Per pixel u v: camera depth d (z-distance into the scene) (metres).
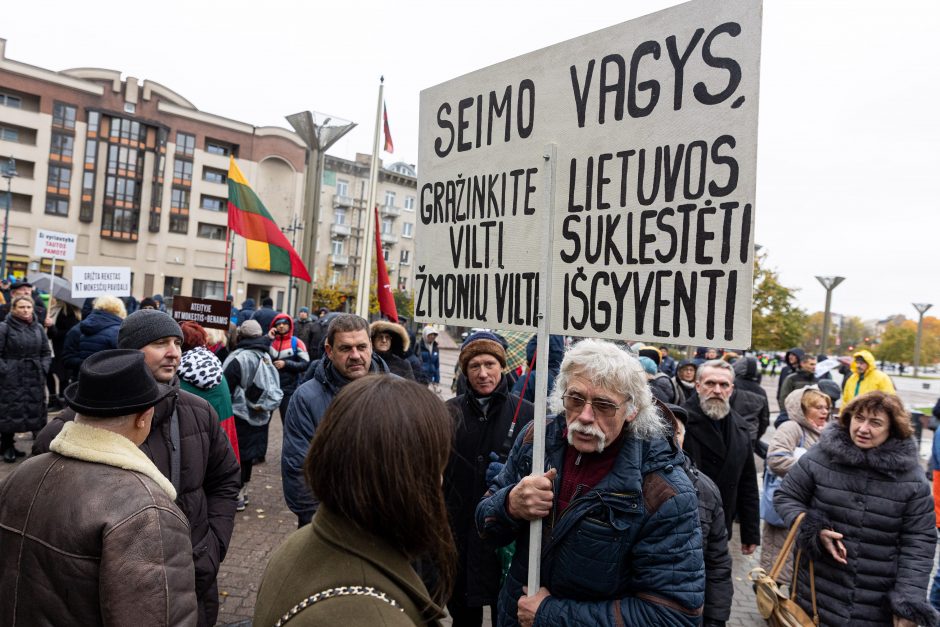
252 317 9.59
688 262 1.64
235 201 7.16
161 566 1.47
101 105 41.78
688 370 6.91
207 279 46.91
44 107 39.91
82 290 8.47
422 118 2.39
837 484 2.79
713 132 1.60
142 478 1.56
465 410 2.95
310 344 9.70
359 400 1.05
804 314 24.67
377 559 1.01
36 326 6.09
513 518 1.87
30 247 39.84
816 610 2.84
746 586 4.65
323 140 9.39
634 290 1.74
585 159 1.86
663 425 1.82
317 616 0.93
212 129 46.25
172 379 2.65
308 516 2.88
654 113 1.71
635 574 1.67
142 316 2.51
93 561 1.43
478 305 2.16
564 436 1.91
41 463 1.57
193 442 2.35
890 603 2.60
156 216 44.12
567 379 1.78
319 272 50.31
